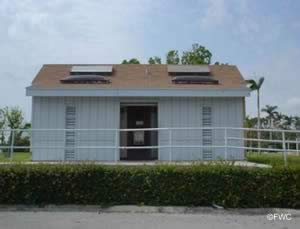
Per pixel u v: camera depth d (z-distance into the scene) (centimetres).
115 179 1129
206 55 4147
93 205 1116
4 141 1777
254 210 1095
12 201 1129
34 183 1130
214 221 964
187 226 904
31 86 1694
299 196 1127
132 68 2100
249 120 4922
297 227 906
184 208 1096
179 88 1708
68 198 1126
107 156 1745
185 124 1764
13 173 1132
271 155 2119
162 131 1762
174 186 1123
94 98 1764
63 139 1730
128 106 1859
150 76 1969
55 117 1747
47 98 1752
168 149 1755
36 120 1741
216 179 1123
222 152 1747
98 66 2058
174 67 2067
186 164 1198
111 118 1761
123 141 1853
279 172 1134
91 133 1753
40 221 944
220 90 1711
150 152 1847
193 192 1120
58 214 1033
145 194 1126
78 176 1130
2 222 932
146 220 966
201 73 1984
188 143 1755
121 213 1057
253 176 1128
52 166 1153
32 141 1728
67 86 1711
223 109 1770
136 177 1130
